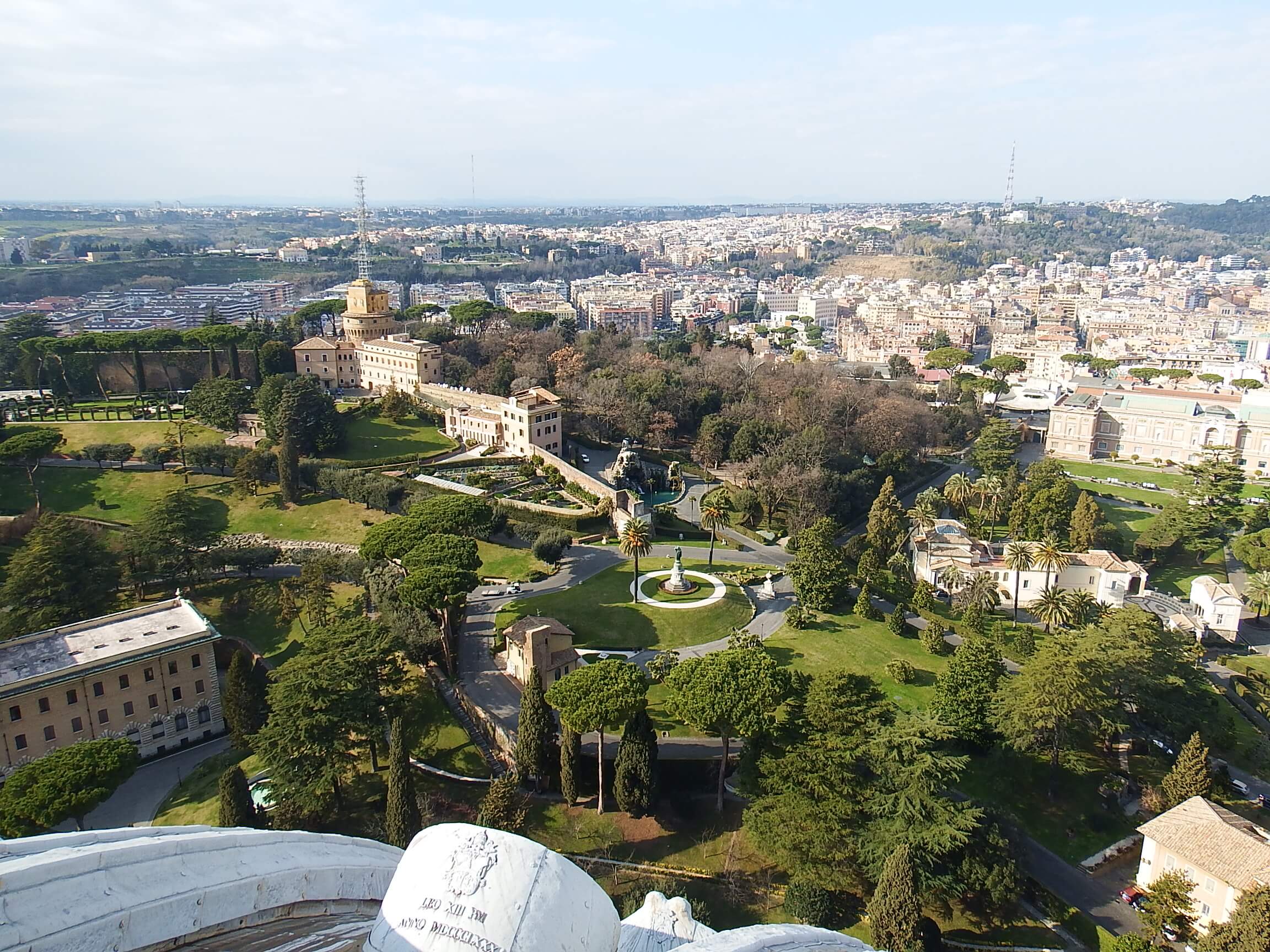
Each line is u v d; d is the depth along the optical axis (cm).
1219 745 12025
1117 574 17262
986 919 8981
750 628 14825
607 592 15662
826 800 8975
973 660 11781
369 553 14750
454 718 11831
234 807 9369
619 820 10062
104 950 1852
